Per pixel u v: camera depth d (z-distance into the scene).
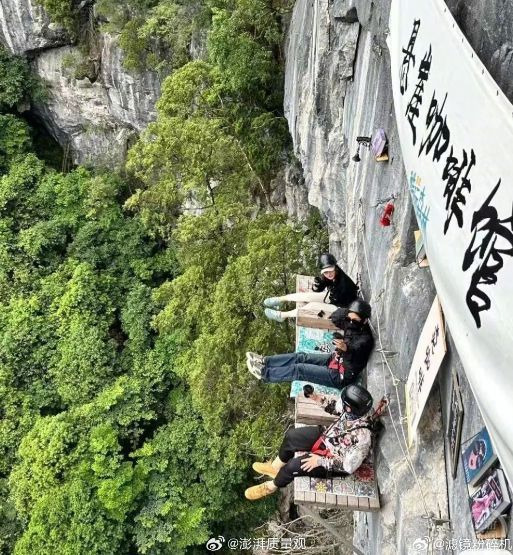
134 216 23.44
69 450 17.33
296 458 6.85
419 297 6.43
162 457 16.97
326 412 7.70
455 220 4.41
